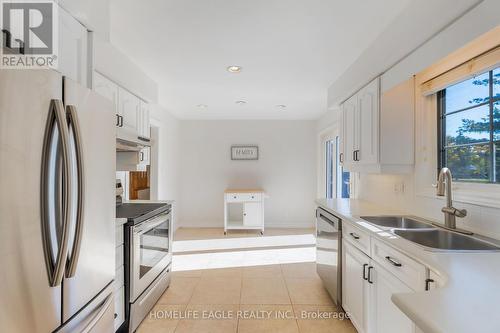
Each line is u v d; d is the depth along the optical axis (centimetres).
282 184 548
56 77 102
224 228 491
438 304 72
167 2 163
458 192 173
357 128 253
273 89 338
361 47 224
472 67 159
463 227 162
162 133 440
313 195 546
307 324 212
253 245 421
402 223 203
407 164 212
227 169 548
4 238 82
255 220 492
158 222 243
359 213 219
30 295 90
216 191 548
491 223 144
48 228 96
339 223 222
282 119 542
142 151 282
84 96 118
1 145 81
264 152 547
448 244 158
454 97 190
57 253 99
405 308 71
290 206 549
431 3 147
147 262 224
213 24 188
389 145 211
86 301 120
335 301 230
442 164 200
